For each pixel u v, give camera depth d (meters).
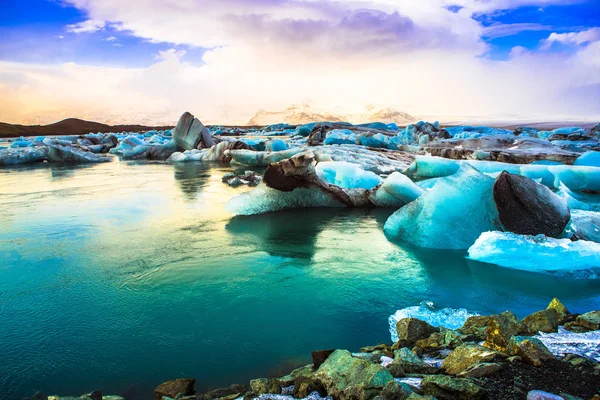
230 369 2.62
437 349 2.48
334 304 3.58
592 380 1.77
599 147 17.86
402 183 7.71
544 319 2.54
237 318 3.32
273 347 2.88
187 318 3.32
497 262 4.65
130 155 20.77
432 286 3.99
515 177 5.57
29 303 3.61
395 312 3.43
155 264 4.61
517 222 5.37
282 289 3.91
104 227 6.29
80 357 2.77
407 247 5.33
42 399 2.35
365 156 14.55
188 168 15.13
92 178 12.21
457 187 5.60
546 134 27.17
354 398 1.79
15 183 11.10
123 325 3.21
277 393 2.09
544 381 1.79
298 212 7.54
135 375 2.57
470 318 2.81
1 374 2.58
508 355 2.06
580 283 4.01
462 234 5.36
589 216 5.69
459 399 1.69
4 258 4.82
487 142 17.06
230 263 4.64
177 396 2.26
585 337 2.31
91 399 2.18
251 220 6.84
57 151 18.05
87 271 4.39
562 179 10.11
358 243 5.52
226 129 66.81
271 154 15.20
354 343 2.93
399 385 1.71
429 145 18.64
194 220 6.80
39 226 6.32
